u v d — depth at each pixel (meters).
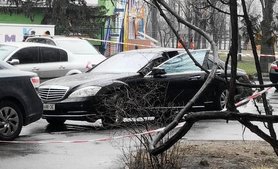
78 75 12.21
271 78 22.08
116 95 10.77
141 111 7.28
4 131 9.94
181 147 8.14
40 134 10.88
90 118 11.04
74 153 8.75
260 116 4.25
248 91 11.32
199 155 8.03
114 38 37.34
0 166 7.82
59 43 18.33
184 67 12.52
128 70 12.20
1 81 9.88
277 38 5.09
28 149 9.12
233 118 4.24
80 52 18.39
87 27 35.78
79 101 11.00
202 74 12.60
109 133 10.54
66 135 10.67
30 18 36.09
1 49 16.31
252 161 7.67
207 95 12.73
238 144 9.08
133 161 7.09
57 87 11.30
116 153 8.61
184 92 12.32
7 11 36.09
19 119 10.19
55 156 8.52
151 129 7.03
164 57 12.43
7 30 26.78
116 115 8.08
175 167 6.86
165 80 11.96
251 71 26.83
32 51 16.45
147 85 10.26
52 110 11.20
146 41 37.88
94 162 8.03
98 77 11.55
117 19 37.66
